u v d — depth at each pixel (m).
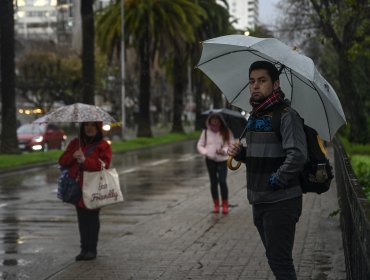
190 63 52.94
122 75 44.66
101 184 8.27
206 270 7.75
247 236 10.02
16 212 13.47
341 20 23.05
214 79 5.95
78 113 8.23
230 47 5.64
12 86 28.53
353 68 30.28
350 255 6.11
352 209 5.66
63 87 64.81
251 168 5.16
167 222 11.55
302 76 5.38
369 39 19.55
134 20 43.03
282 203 5.05
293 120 4.99
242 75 5.93
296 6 30.66
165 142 45.94
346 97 27.06
